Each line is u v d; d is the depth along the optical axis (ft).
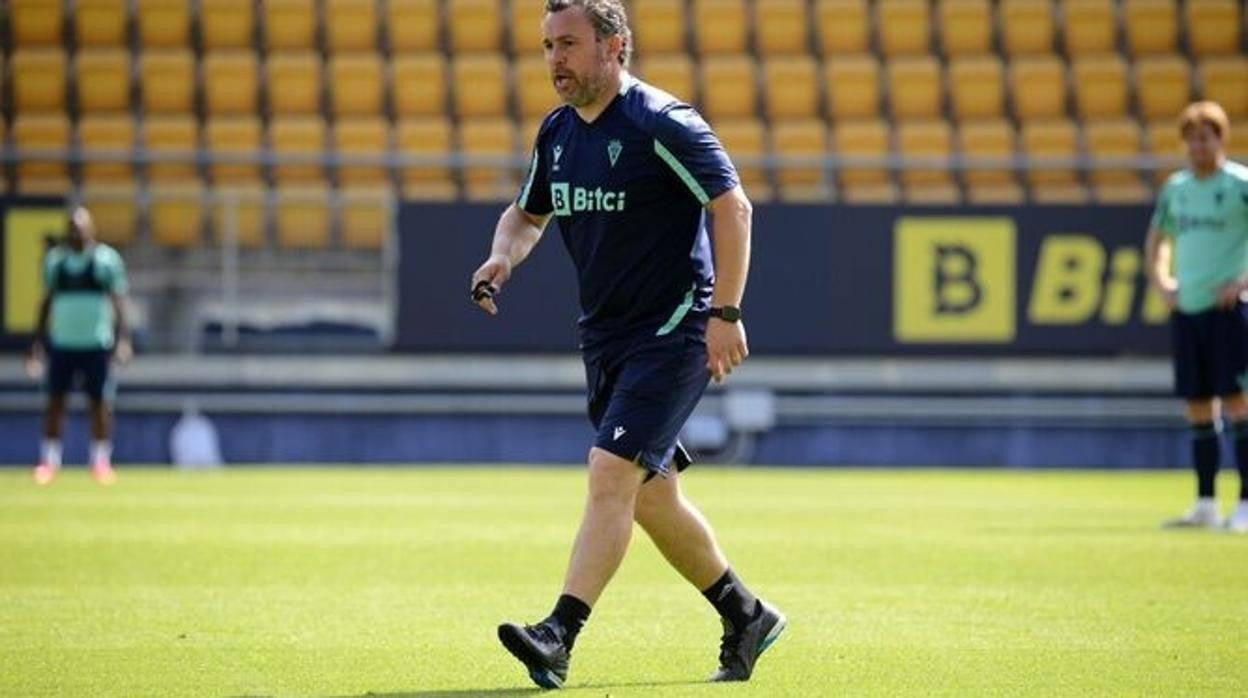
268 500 193.77
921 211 268.82
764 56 328.90
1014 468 272.92
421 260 266.98
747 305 268.62
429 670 81.61
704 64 319.27
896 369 271.28
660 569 127.44
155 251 265.34
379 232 266.77
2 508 179.32
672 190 74.79
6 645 89.35
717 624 97.96
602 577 73.77
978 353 269.85
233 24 325.01
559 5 74.59
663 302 75.15
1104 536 152.56
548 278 268.00
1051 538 150.82
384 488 216.13
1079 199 299.58
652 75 316.81
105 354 231.50
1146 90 323.98
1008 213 268.82
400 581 118.93
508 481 232.12
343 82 314.96
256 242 266.16
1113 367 271.28
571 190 75.72
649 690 75.72
